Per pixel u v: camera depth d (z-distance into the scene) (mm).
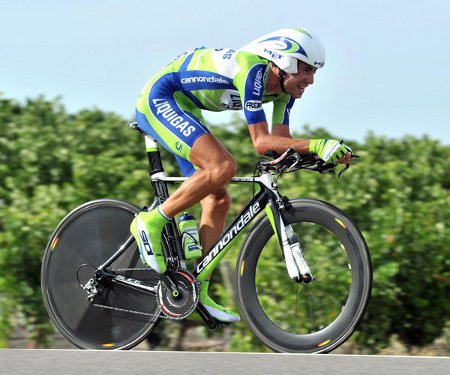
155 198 10508
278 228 9859
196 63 10312
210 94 10266
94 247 10812
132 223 10344
